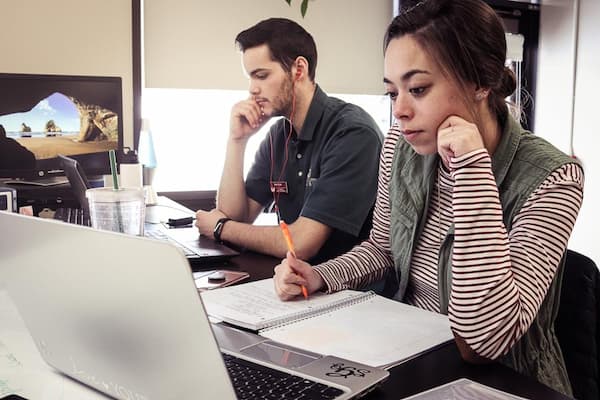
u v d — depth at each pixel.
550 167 1.07
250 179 2.05
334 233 1.69
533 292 0.97
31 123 2.46
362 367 0.78
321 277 1.20
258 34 1.81
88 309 0.66
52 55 3.09
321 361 0.80
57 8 3.07
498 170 1.11
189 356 0.57
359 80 3.86
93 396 0.71
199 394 0.59
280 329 0.97
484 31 1.02
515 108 1.22
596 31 3.88
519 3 4.15
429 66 1.00
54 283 0.68
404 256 1.31
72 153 2.54
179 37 3.45
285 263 1.20
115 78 2.59
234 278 1.31
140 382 0.64
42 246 0.67
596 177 3.94
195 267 1.45
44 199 2.29
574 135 4.04
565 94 4.07
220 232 1.69
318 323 1.00
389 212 1.38
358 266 1.32
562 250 1.02
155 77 3.44
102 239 0.59
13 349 0.83
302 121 1.84
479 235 0.95
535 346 1.08
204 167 3.64
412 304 1.33
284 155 1.93
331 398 0.69
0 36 3.00
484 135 1.10
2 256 0.75
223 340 0.88
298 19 3.67
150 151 3.07
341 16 3.76
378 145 1.74
